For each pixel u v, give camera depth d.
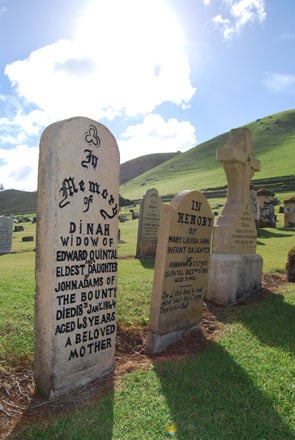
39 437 3.02
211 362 4.52
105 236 4.32
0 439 3.00
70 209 3.91
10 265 11.29
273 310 6.93
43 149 3.79
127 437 3.04
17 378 4.03
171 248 5.29
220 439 3.04
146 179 89.94
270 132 95.62
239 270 7.68
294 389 3.83
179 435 3.07
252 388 3.84
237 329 5.84
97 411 3.41
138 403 3.56
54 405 3.57
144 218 13.45
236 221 8.13
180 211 5.41
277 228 23.62
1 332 4.92
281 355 4.75
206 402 3.58
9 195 106.94
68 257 3.89
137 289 7.42
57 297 3.78
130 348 5.21
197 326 5.99
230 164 8.33
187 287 5.68
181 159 99.88
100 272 4.25
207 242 6.13
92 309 4.15
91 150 4.14
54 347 3.73
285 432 3.13
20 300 6.38
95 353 4.17
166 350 5.20
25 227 33.50
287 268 9.64
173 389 3.84
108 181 4.36
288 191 49.81
